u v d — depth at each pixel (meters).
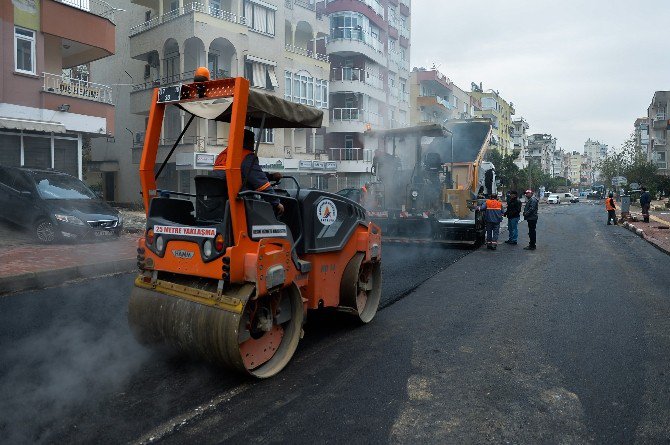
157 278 4.72
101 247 11.20
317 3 37.44
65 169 16.73
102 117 17.61
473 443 3.36
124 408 3.77
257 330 4.39
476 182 15.70
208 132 23.12
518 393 4.18
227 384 4.25
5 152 15.18
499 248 14.12
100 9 25.73
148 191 4.75
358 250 6.03
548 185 87.38
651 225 21.52
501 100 83.50
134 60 28.14
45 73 16.00
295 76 29.48
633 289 8.45
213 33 23.38
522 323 6.31
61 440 3.27
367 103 38.09
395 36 43.88
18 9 15.15
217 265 4.14
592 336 5.79
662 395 4.18
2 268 8.38
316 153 31.89
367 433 3.46
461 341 5.55
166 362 4.73
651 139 64.06
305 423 3.58
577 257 12.38
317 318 6.37
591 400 4.07
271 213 4.48
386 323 6.23
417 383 4.35
